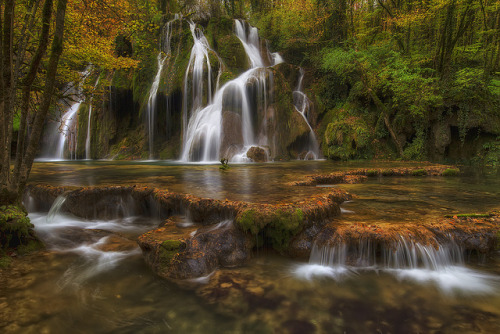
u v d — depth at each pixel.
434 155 15.80
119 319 2.75
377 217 4.68
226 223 4.44
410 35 18.44
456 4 15.20
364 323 2.65
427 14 15.88
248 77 18.17
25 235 4.35
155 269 3.61
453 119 15.34
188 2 26.53
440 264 3.77
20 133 4.45
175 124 20.30
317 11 21.83
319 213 4.38
